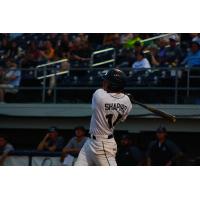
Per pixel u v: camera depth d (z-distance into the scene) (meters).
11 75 40.62
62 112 38.81
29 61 42.19
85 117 38.81
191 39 40.38
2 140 34.78
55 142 36.12
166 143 33.69
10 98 40.69
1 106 39.56
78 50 41.38
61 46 42.56
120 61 40.12
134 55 39.72
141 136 38.56
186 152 38.59
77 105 38.69
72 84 39.44
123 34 42.06
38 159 34.09
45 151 34.31
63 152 33.66
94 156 22.17
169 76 37.75
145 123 38.09
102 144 22.09
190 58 37.69
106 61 40.28
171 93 37.97
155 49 39.72
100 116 22.05
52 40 43.78
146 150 37.12
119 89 22.17
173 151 33.66
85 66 40.94
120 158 34.47
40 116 39.19
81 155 22.36
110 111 22.00
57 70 39.50
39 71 40.84
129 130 38.22
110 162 22.14
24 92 40.62
